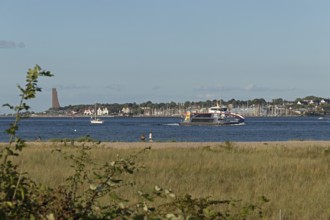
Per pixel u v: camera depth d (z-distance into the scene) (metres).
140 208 7.39
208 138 108.38
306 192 21.34
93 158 30.03
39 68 6.43
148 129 162.62
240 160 33.31
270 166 30.20
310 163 31.31
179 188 22.06
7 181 6.65
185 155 36.06
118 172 7.36
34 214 6.52
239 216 8.10
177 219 6.09
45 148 40.06
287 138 112.81
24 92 6.43
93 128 173.88
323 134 137.00
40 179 22.38
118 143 57.38
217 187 22.69
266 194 20.66
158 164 29.53
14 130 6.54
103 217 6.56
